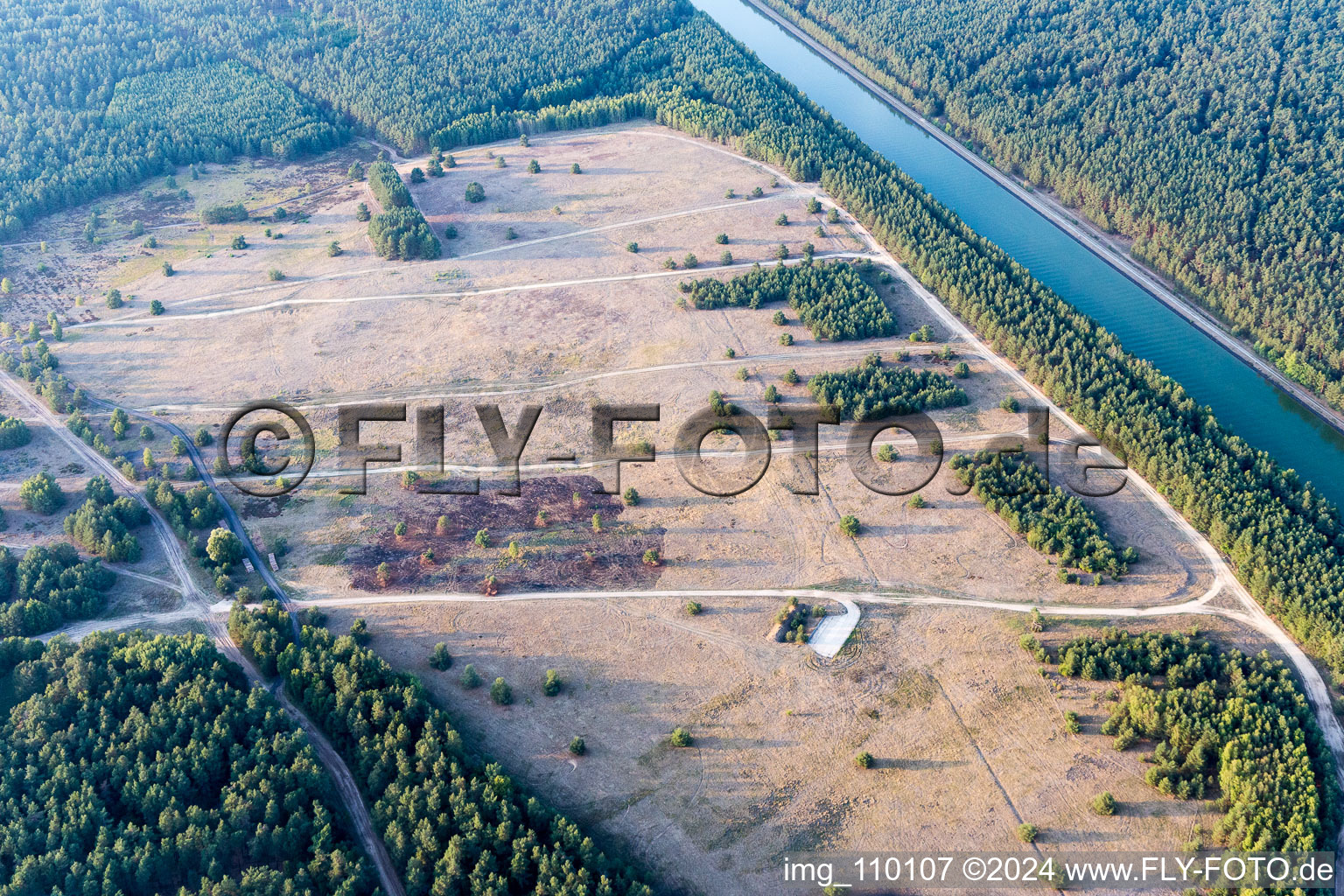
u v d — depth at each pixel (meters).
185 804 167.00
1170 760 175.00
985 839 167.38
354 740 180.50
